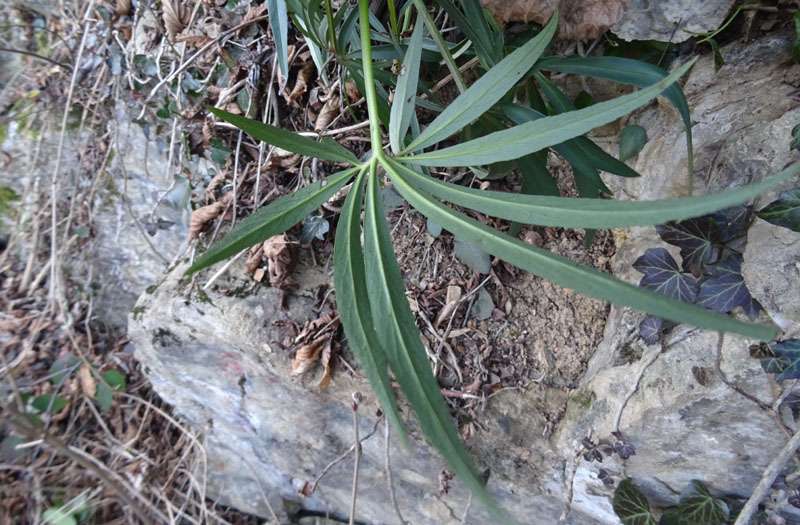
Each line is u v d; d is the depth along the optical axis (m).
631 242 0.36
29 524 0.52
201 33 0.43
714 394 0.28
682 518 0.31
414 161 0.23
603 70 0.28
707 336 0.29
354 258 0.20
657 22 0.31
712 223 0.27
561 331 0.37
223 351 0.41
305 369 0.37
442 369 0.36
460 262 0.38
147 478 0.53
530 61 0.22
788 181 0.26
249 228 0.21
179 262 0.45
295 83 0.41
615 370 0.33
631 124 0.37
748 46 0.31
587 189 0.30
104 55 0.52
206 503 0.54
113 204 0.56
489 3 0.30
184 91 0.45
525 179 0.29
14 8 0.59
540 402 0.36
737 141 0.29
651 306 0.13
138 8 0.48
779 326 0.26
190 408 0.49
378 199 0.22
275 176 0.43
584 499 0.35
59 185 0.58
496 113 0.31
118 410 0.56
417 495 0.43
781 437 0.27
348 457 0.44
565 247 0.38
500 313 0.37
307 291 0.40
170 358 0.43
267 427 0.45
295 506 0.52
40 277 0.59
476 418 0.36
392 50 0.31
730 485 0.30
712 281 0.27
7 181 0.59
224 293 0.40
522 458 0.36
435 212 0.20
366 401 0.38
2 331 0.57
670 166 0.33
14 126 0.59
